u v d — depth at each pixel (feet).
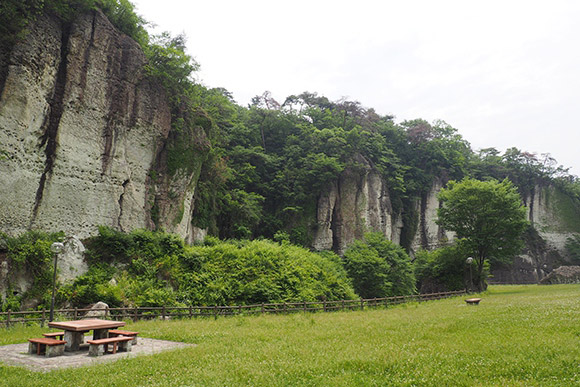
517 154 296.51
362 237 193.57
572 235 276.41
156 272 91.91
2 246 72.49
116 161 100.89
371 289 141.38
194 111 132.26
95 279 83.71
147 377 29.84
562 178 295.48
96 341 38.29
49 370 32.42
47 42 85.56
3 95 75.61
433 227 236.63
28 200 80.43
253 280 100.01
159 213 111.96
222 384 27.76
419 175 239.30
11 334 51.98
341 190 198.90
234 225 158.10
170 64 116.67
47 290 75.92
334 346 40.29
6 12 75.87
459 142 285.02
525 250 266.36
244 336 48.91
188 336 49.60
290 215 190.29
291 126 220.23
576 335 40.73
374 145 220.02
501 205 149.59
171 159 116.67
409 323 56.44
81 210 91.15
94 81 96.63
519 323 49.55
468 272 157.99
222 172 150.00
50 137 86.38
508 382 26.48
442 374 28.81
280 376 29.48
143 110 108.88
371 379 28.43
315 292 106.83
